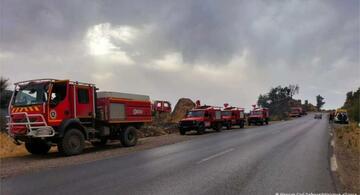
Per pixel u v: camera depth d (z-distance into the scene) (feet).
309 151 50.16
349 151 52.42
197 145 61.77
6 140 62.44
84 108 55.62
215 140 71.87
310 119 234.79
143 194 25.03
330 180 29.53
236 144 61.52
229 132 101.71
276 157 43.83
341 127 123.65
